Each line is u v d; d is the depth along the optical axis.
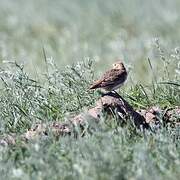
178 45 28.20
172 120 16.48
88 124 14.87
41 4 47.62
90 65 17.69
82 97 17.00
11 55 30.78
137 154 13.46
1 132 15.45
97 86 16.00
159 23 39.22
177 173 12.96
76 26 40.09
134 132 15.29
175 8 42.94
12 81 17.12
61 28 40.88
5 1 48.34
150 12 42.28
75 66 18.06
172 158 13.54
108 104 15.88
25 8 46.41
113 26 39.53
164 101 17.48
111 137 14.15
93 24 40.62
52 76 17.61
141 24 39.34
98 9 44.25
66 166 13.28
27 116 16.30
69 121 15.00
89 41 35.97
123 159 13.39
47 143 14.45
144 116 16.50
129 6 43.69
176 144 14.70
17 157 14.02
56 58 31.12
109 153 13.19
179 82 18.17
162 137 14.48
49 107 16.66
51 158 13.42
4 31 40.22
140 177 12.41
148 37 35.28
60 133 15.03
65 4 46.72
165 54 21.88
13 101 16.91
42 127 15.19
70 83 17.33
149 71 25.25
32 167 13.24
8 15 44.56
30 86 17.30
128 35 37.06
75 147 14.02
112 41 35.09
